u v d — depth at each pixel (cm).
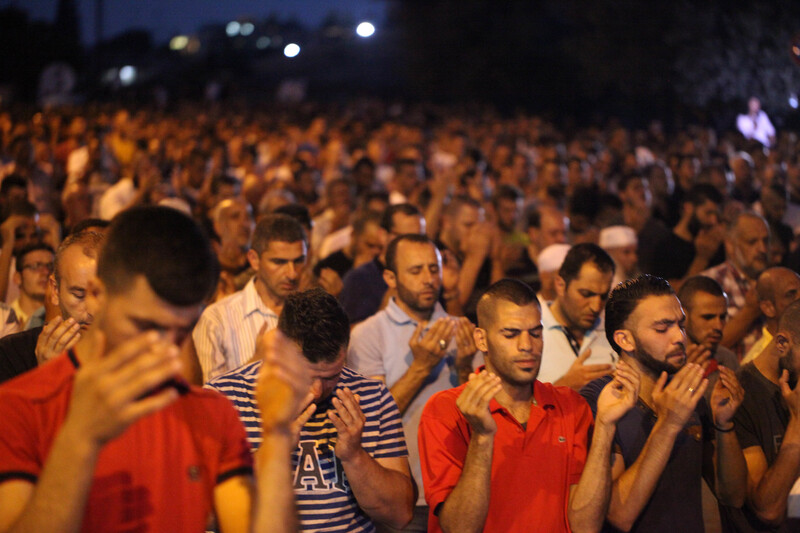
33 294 487
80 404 155
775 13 1698
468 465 292
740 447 344
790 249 711
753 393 364
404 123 2698
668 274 728
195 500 196
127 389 152
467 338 414
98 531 186
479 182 1089
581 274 438
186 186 1133
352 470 295
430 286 443
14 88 4650
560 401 330
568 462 318
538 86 2894
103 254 179
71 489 156
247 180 1082
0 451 181
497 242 696
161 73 6819
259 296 450
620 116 2409
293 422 287
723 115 1833
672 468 327
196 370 378
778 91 1678
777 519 335
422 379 408
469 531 292
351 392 307
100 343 179
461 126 2408
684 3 1864
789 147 1370
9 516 176
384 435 325
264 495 178
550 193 932
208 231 771
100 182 1137
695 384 297
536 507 311
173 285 175
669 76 1953
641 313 327
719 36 1809
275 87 5484
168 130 2373
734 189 1038
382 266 559
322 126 2386
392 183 1081
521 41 2902
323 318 297
